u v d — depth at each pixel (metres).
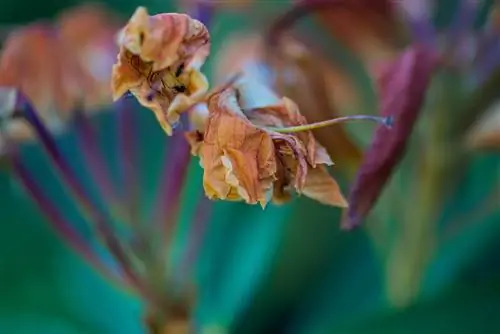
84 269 0.40
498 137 0.36
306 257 0.39
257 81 0.32
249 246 0.39
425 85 0.33
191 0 0.35
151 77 0.30
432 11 0.38
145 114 0.42
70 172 0.35
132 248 0.36
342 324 0.35
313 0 0.36
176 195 0.36
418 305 0.35
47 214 0.36
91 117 0.40
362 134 0.38
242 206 0.39
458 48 0.37
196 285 0.37
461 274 0.38
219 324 0.39
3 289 0.40
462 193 0.40
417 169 0.38
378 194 0.32
